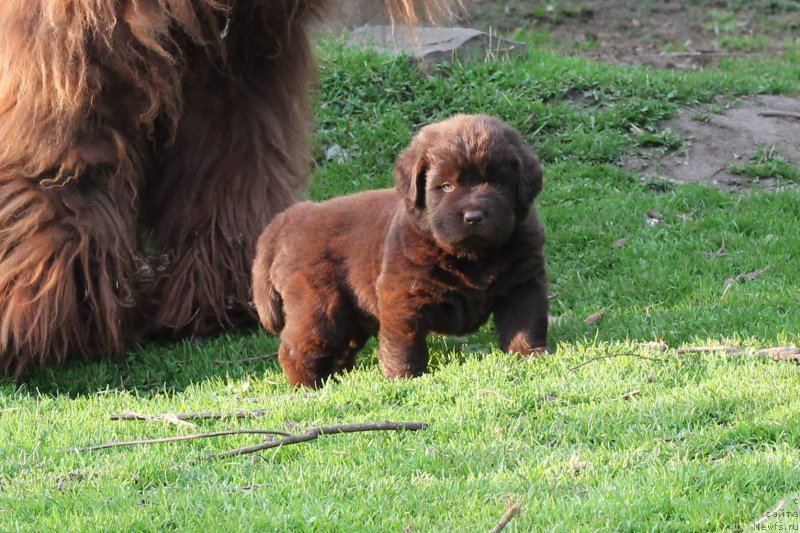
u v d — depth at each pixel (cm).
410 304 1008
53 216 1162
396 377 1022
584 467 812
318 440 891
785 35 2748
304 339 1059
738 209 1634
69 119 1155
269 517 748
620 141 1848
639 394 941
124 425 966
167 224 1285
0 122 1154
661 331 1141
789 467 771
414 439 884
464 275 1002
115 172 1190
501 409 928
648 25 2777
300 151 1351
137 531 744
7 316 1140
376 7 1331
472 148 970
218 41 1212
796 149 1856
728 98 2017
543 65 2080
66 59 1135
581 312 1284
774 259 1440
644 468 802
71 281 1166
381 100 1956
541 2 2847
